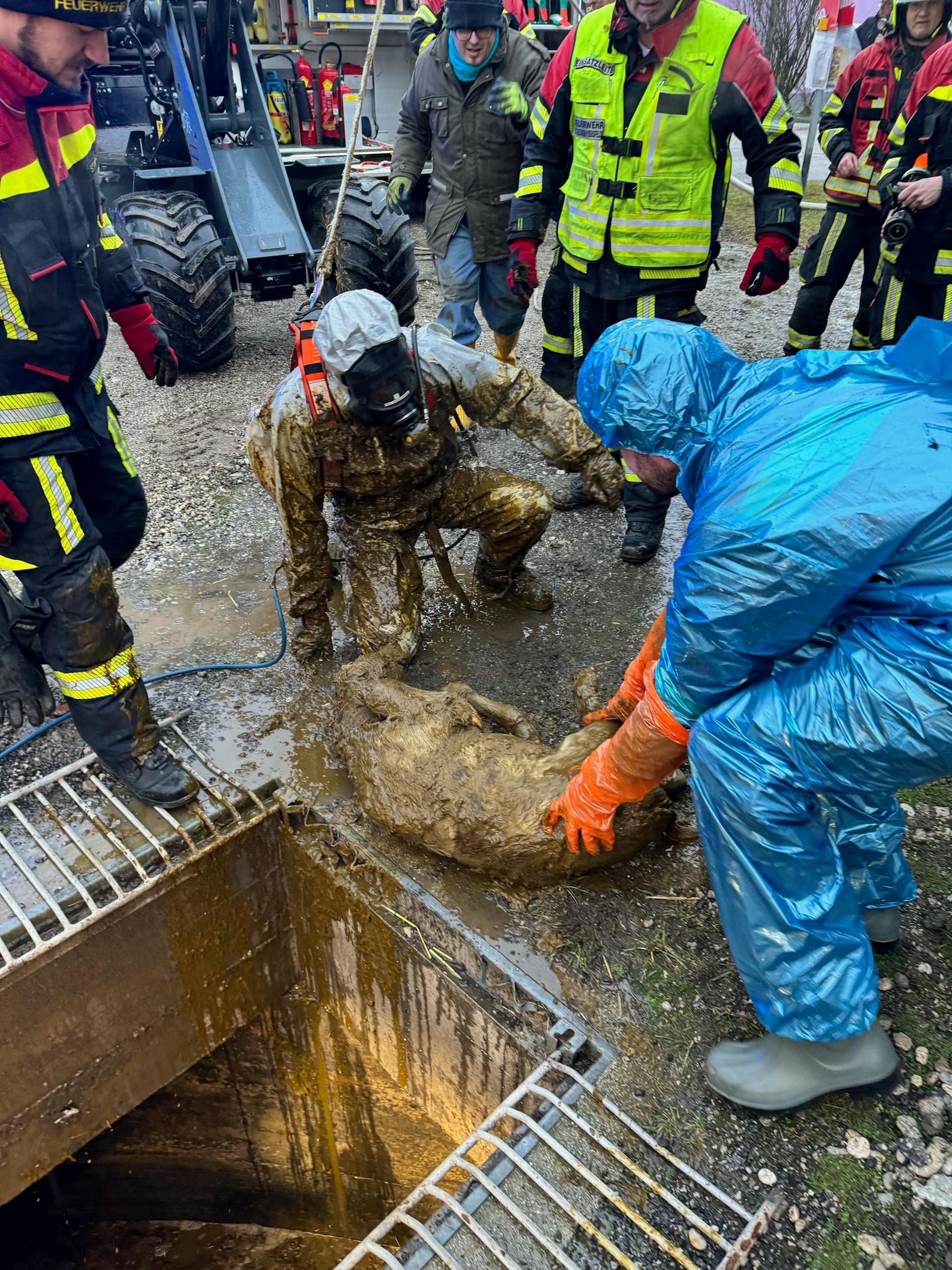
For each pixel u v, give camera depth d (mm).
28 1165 2496
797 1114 1831
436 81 4234
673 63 2986
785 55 12078
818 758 1539
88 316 2092
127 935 2438
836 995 1668
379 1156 3361
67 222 1959
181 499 4402
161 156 6574
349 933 2602
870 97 4418
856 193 4559
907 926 2197
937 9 4105
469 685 3043
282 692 3082
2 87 1777
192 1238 4074
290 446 2641
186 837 2512
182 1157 3783
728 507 1497
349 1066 3088
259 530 4121
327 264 2852
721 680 1609
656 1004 2061
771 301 7328
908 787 1556
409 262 6109
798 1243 1627
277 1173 3791
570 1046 1974
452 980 2232
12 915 2326
